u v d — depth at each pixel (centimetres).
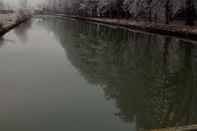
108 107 1290
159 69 1998
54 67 2145
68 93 1493
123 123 1109
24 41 3822
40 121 1116
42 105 1298
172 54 2545
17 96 1425
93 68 2094
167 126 1060
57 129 1052
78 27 6322
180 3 3950
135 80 1739
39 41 3903
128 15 6519
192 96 1421
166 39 3491
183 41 3200
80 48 3166
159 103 1313
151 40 3531
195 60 2252
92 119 1144
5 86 1595
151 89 1542
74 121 1127
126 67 2097
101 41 3766
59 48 3228
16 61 2355
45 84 1658
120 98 1409
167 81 1703
